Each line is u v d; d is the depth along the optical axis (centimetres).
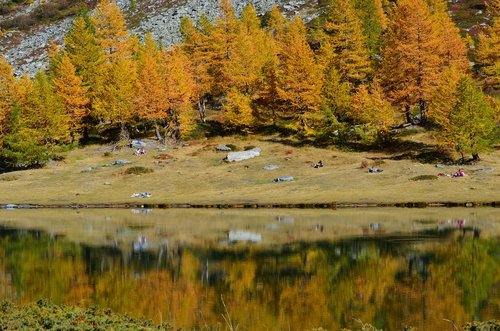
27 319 1382
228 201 5488
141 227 4066
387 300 1980
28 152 7519
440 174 5841
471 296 2002
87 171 7244
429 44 7275
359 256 2780
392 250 2903
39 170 7444
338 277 2359
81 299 2041
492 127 6188
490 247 2906
